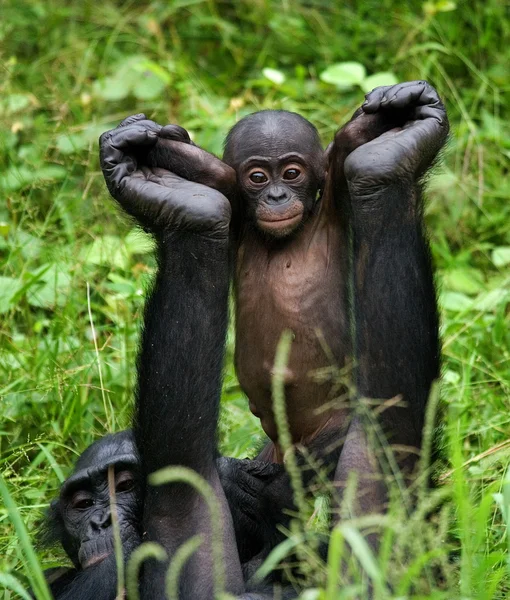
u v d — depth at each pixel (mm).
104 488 11688
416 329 10375
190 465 10578
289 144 11727
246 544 11828
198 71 20891
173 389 10508
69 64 20266
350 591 8539
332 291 11531
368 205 10336
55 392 14219
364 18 21484
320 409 11203
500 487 10805
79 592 11008
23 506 12508
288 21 20938
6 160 18062
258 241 11898
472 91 19703
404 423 10422
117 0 22312
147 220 10734
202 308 10555
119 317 15547
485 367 14914
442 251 17031
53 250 16312
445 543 10375
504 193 17984
